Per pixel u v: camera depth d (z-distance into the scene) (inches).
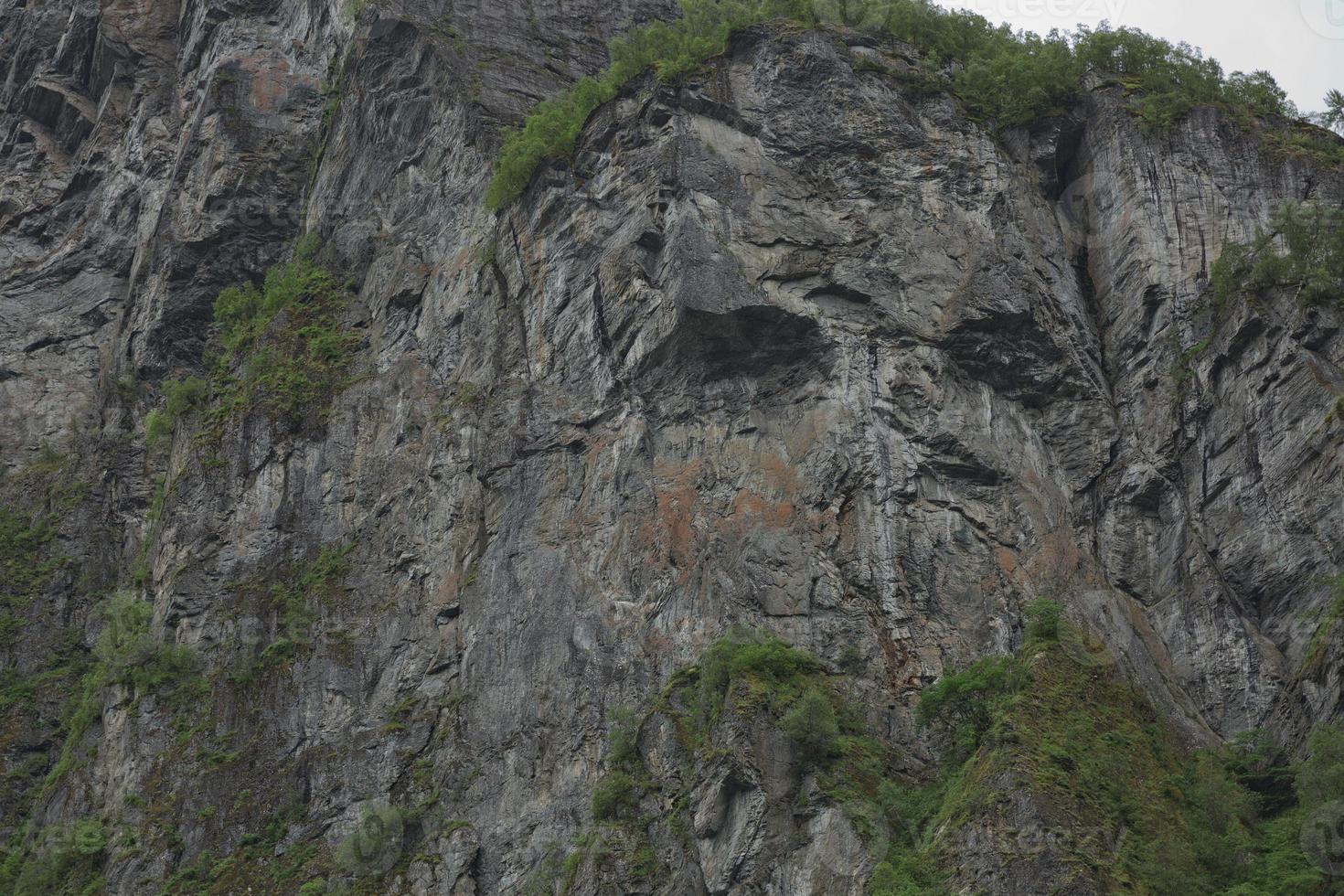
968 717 2256.4
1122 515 2581.2
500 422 2765.7
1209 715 2362.2
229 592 2910.9
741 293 2650.1
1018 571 2491.4
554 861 2290.8
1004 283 2728.8
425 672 2632.9
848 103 2952.8
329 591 2812.5
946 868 2022.6
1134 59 3083.2
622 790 2262.6
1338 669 2231.8
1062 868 1974.7
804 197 2829.7
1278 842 2090.3
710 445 2596.0
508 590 2598.4
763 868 2103.8
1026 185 2923.2
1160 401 2662.4
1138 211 2854.3
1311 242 2637.8
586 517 2600.9
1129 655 2386.8
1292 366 2517.2
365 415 3024.1
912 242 2780.5
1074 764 2124.8
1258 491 2482.8
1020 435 2647.6
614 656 2450.8
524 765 2412.6
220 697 2755.9
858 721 2287.2
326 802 2551.7
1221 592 2431.1
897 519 2509.8
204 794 2647.6
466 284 3038.9
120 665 2893.7
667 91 2908.5
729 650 2333.9
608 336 2716.5
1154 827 2079.2
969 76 3056.1
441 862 2367.1
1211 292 2719.0
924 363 2657.5
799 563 2460.6
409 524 2822.3
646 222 2743.6
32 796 3041.3
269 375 3186.5
